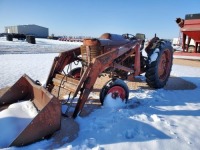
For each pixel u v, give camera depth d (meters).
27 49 19.88
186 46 12.11
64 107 4.12
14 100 4.08
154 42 5.81
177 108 4.36
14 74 7.55
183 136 3.18
